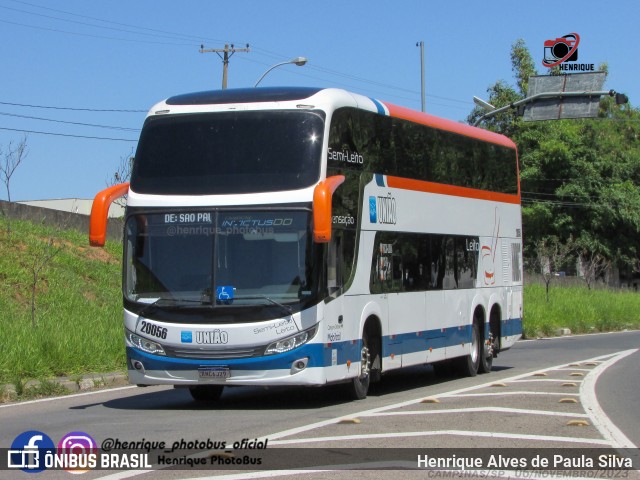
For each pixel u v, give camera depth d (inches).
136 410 532.1
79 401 581.3
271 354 499.5
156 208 521.0
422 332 654.5
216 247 510.0
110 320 833.5
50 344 674.2
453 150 724.0
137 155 535.5
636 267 2377.0
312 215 505.4
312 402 565.3
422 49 1815.9
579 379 667.4
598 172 2276.1
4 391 586.6
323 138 520.1
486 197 786.8
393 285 611.5
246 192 511.8
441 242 692.1
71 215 1254.3
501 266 816.9
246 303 501.7
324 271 510.6
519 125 2253.9
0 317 781.9
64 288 971.9
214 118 528.4
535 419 462.3
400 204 627.2
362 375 572.1
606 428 434.6
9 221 1057.5
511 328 835.4
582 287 1886.1
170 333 508.7
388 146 613.9
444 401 539.8
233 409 534.0
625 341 1183.6
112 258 1182.9
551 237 2193.7
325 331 512.4
